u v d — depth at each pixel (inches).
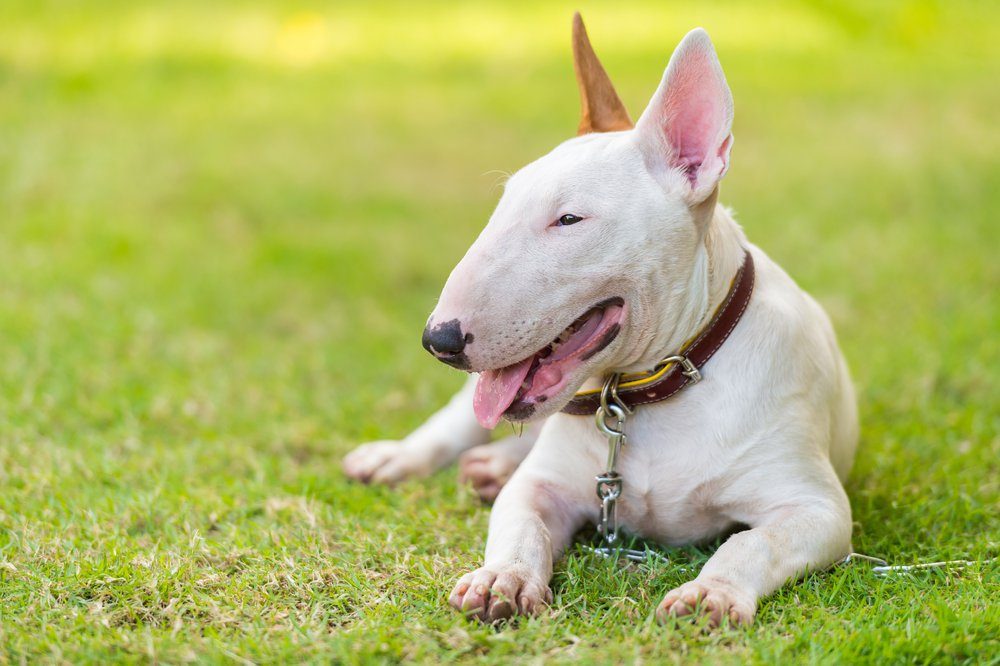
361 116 621.6
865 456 222.4
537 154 543.5
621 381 169.0
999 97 585.3
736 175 484.1
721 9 898.7
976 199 424.2
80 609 153.4
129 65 722.8
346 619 151.8
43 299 331.3
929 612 150.6
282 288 374.6
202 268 385.1
